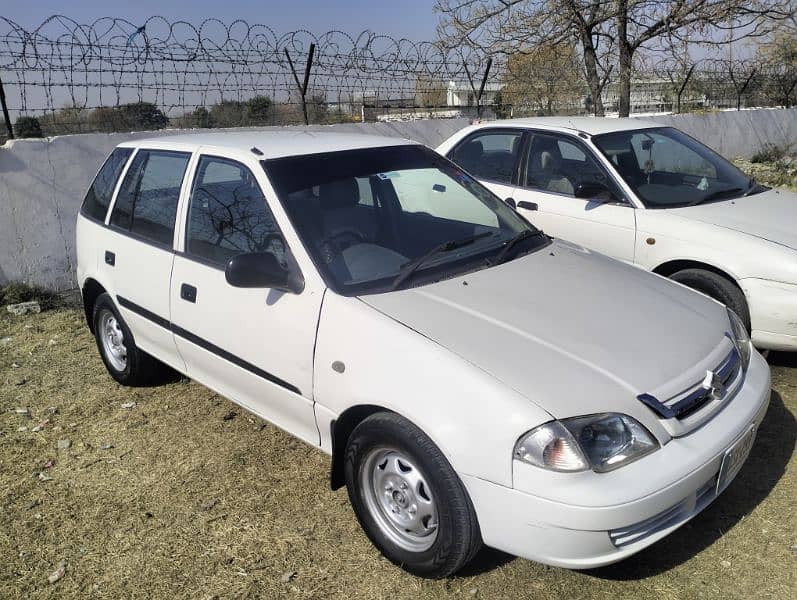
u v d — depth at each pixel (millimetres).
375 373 2848
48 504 3602
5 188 6484
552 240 4039
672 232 4895
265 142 3908
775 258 4430
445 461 2648
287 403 3340
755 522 3238
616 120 6172
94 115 7621
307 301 3164
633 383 2660
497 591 2891
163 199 4137
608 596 2842
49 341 5816
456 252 3525
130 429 4355
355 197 3615
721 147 15203
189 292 3789
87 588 3002
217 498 3605
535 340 2826
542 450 2445
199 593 2945
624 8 10773
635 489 2443
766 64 16281
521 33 11422
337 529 3330
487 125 6375
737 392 2992
